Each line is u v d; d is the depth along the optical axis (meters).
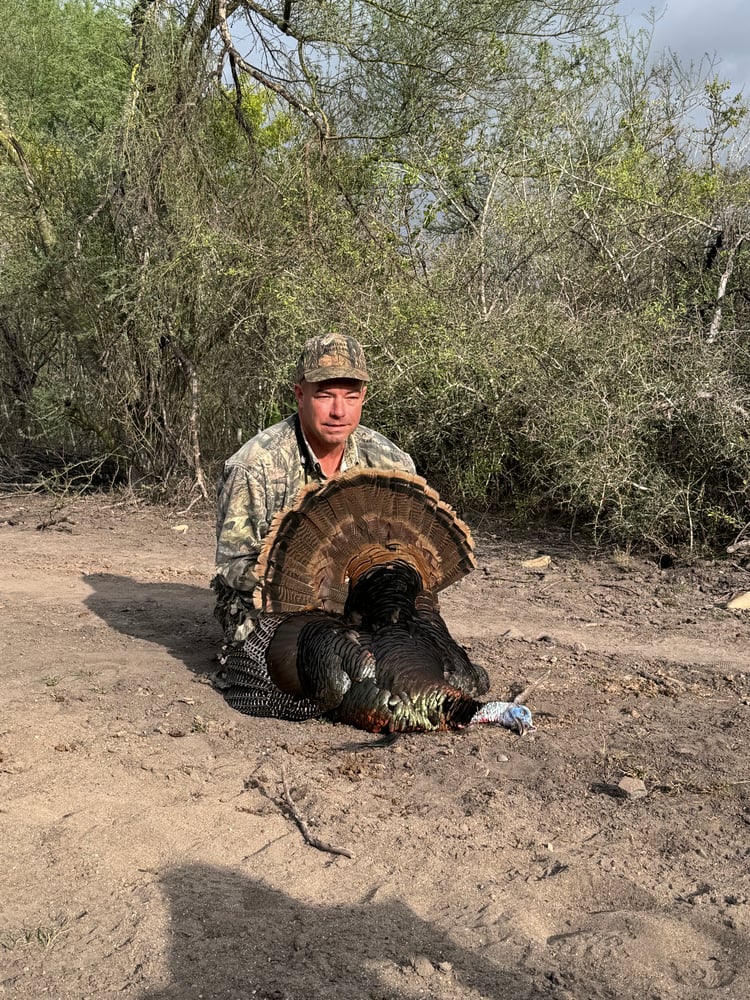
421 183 4.52
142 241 4.48
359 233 4.50
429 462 4.16
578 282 4.12
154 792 1.64
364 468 1.98
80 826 1.51
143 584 3.18
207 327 4.48
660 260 4.11
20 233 4.90
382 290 4.18
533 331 3.84
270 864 1.43
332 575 1.98
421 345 3.91
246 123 4.66
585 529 3.86
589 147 4.40
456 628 2.70
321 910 1.31
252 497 2.10
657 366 3.55
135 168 4.42
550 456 3.72
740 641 2.60
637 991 1.15
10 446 5.52
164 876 1.38
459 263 4.28
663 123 4.41
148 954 1.19
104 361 4.73
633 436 3.44
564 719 2.03
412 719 1.83
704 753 1.86
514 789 1.71
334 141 4.63
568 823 1.58
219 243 4.26
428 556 2.05
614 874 1.41
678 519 3.42
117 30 4.77
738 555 3.35
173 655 2.42
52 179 4.89
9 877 1.36
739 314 3.98
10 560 3.50
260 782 1.70
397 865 1.44
